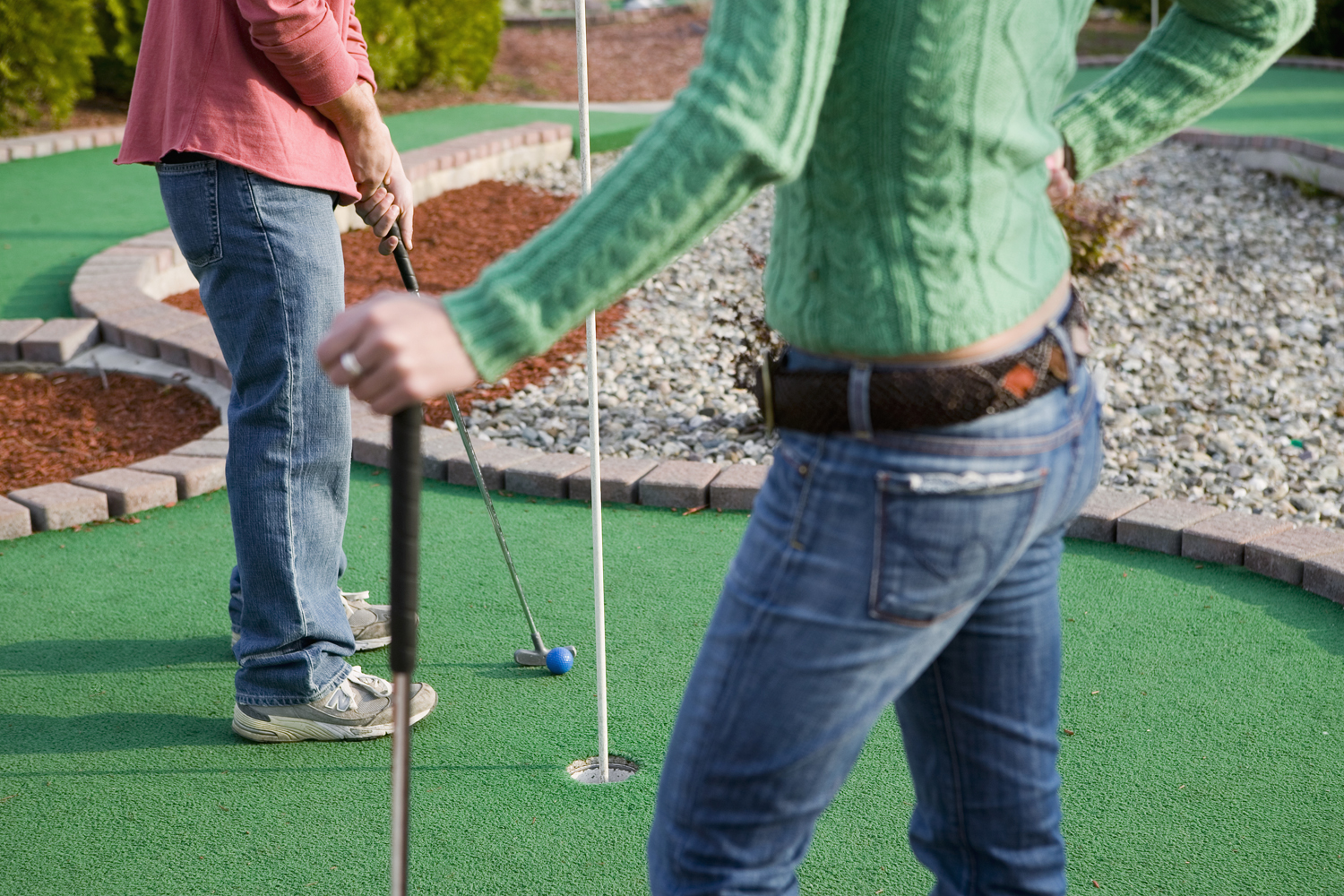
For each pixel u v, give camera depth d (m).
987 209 1.25
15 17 9.19
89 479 4.18
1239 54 1.52
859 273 1.26
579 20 2.20
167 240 6.76
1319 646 3.17
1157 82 1.55
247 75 2.49
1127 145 1.58
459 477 4.31
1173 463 4.54
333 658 2.84
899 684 1.38
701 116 1.12
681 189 1.13
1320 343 5.93
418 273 6.75
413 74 12.01
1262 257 7.24
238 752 2.80
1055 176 1.56
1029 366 1.28
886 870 2.36
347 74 2.53
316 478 2.74
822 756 1.38
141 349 5.46
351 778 2.70
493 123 10.70
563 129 9.78
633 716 2.91
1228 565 3.62
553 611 3.43
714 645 1.39
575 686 3.05
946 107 1.20
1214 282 6.77
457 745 2.81
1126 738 2.79
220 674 3.15
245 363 2.64
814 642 1.32
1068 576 3.59
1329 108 11.09
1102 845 2.43
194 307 6.38
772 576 1.33
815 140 1.25
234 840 2.49
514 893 2.32
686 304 6.39
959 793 1.59
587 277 1.16
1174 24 1.55
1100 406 1.45
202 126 2.47
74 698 3.03
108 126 10.19
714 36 1.15
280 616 2.75
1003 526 1.29
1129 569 3.63
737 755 1.37
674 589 3.55
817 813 1.45
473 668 3.14
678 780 1.42
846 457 1.29
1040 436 1.30
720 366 5.56
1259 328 6.10
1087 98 1.57
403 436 1.34
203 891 2.34
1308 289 6.70
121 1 10.68
